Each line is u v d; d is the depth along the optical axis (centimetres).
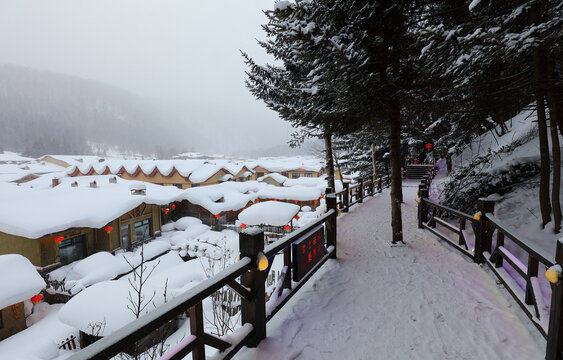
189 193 2258
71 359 146
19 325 1059
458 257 579
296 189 2228
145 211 2012
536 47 430
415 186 2025
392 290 456
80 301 865
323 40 557
